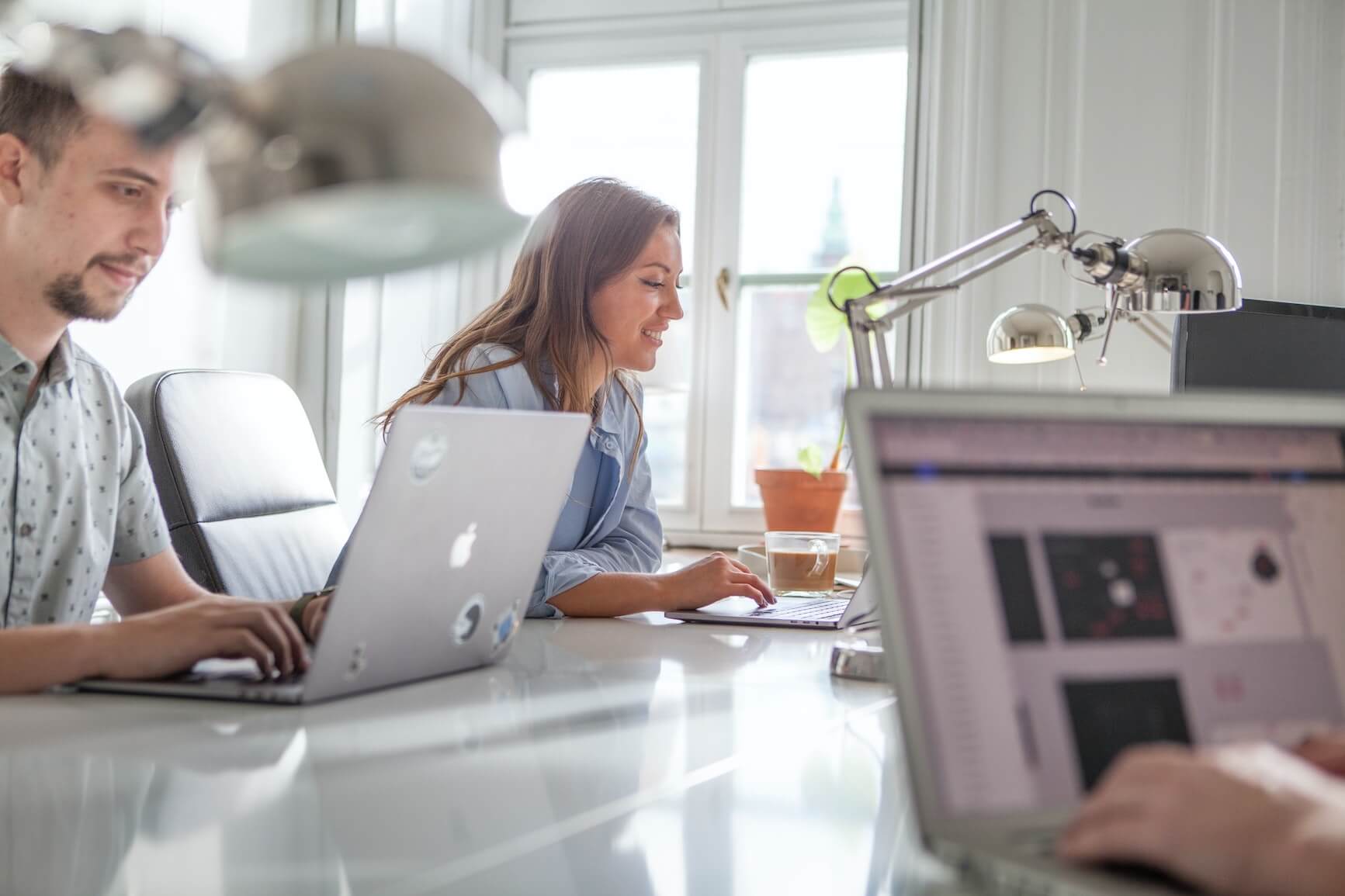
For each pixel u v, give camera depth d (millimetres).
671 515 3127
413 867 499
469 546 944
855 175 3049
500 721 813
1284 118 2623
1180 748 495
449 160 497
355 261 551
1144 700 497
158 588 1474
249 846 521
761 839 555
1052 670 490
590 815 587
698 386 3113
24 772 646
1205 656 513
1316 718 521
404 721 804
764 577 2250
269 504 1849
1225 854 365
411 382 3096
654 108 3199
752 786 654
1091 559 512
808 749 752
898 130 3020
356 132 489
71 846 516
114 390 1464
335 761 688
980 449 511
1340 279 2611
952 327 2744
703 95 3123
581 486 1800
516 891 472
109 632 901
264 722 794
